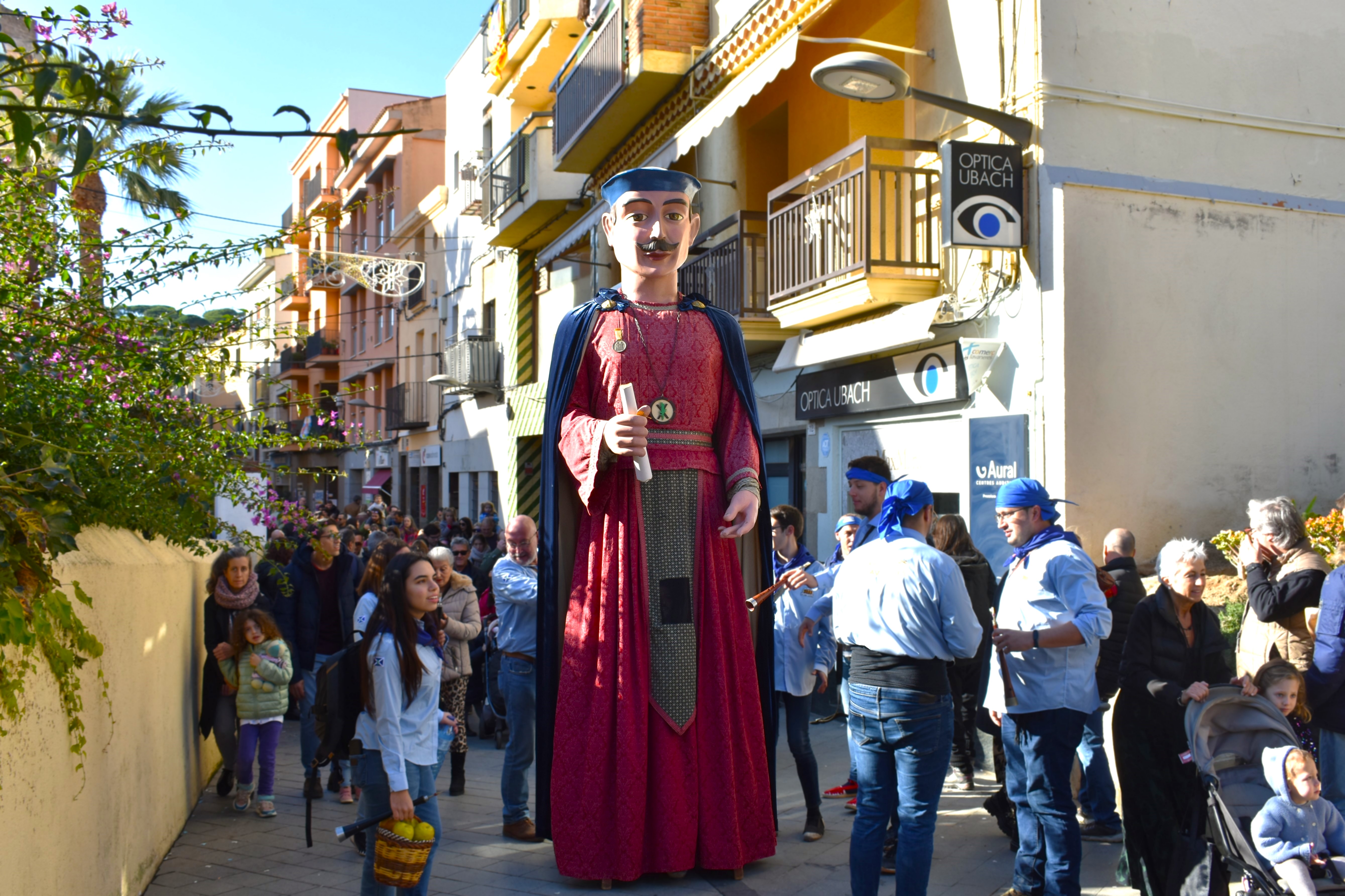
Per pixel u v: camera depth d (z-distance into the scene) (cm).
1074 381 811
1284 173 898
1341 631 471
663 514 592
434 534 1578
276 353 586
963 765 739
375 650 434
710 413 609
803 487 1297
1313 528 714
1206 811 445
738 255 1226
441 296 2991
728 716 587
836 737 940
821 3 1102
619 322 605
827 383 1142
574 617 593
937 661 454
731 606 602
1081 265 817
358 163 3656
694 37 1420
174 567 674
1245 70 889
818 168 1038
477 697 1009
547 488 612
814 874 577
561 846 568
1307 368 885
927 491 482
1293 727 502
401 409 3241
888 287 955
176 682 673
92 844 436
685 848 567
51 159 470
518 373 2345
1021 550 499
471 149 2725
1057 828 461
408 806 425
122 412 491
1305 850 406
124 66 418
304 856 615
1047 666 465
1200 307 851
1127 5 856
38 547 355
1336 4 927
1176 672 489
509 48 2291
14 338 441
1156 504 828
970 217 823
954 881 550
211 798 766
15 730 338
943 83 959
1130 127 852
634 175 612
